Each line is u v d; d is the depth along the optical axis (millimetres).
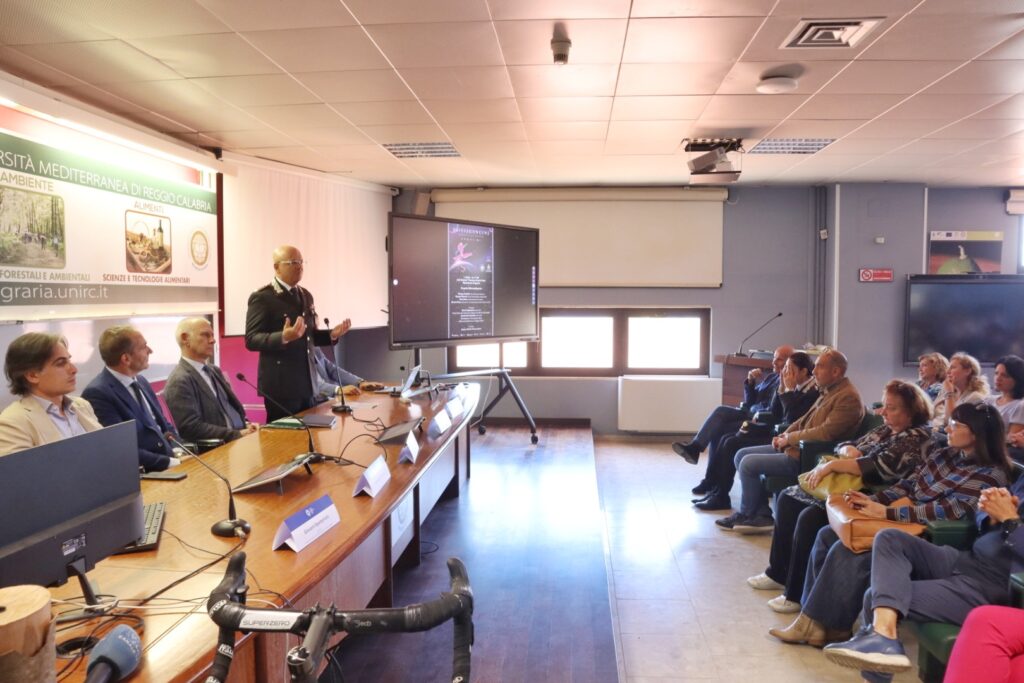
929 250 7102
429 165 6055
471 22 2916
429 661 2539
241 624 874
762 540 4133
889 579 2316
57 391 2426
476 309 5383
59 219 3879
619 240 7211
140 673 1150
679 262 7176
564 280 7277
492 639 2701
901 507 2635
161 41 3125
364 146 5293
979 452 2564
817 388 4344
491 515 4207
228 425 3582
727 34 3039
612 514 4656
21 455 1251
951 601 2287
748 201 7152
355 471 2479
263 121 4531
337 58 3344
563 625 2816
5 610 942
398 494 2225
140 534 1554
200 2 2713
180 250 4961
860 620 2816
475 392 4676
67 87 3803
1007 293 6648
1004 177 6496
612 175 6520
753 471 4215
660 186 7102
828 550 2887
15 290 3584
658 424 7090
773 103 4094
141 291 4566
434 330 5000
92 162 4129
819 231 7035
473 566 3422
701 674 2625
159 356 4746
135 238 4504
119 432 1501
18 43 3150
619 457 6418
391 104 4137
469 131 4797
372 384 4820
